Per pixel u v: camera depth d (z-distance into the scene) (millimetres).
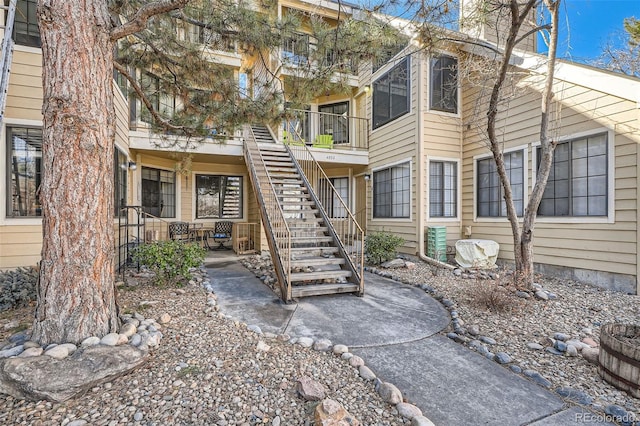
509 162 6777
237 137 8609
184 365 2475
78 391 2072
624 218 4918
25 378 2014
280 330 3438
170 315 3564
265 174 6922
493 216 7172
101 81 2664
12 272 4004
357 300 4594
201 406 2035
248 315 3896
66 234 2510
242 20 4242
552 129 5785
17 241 4594
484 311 4047
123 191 6781
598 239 5242
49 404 1995
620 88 4918
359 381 2434
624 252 4914
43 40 2521
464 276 5980
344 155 9656
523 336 3309
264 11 4379
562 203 5797
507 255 6836
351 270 5156
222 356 2650
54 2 2482
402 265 6789
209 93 4852
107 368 2201
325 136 10117
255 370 2471
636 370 2256
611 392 2330
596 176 5285
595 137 5293
